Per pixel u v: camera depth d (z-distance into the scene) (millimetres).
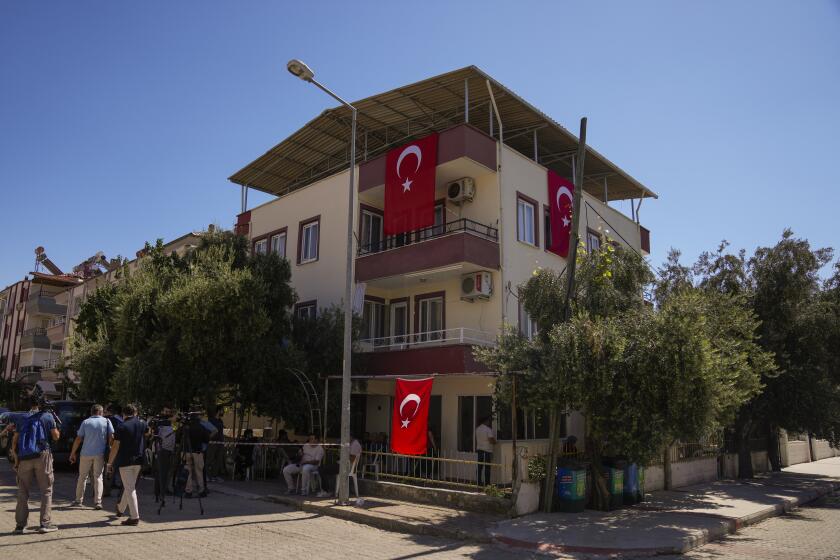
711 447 19500
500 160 18031
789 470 24781
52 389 30531
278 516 11219
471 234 16578
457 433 16766
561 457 12883
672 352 10453
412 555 8547
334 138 22234
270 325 16453
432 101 19297
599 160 23031
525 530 9984
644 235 26719
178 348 14781
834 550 9562
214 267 16188
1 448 21031
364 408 19375
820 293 20141
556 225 20000
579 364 10664
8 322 50438
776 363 19000
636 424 10727
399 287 19734
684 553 9195
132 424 9906
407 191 18125
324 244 20578
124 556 7656
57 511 10516
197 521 10297
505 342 12328
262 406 16781
